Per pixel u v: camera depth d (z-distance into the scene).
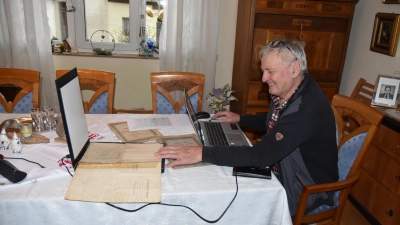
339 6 2.59
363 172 2.21
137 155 1.29
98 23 3.05
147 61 3.06
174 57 2.99
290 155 1.42
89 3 2.98
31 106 2.01
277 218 1.22
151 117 1.83
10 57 2.88
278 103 1.55
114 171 1.17
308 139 1.33
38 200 1.04
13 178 1.10
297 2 2.52
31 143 1.42
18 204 1.04
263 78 1.39
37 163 1.26
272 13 2.51
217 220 1.17
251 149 1.27
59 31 3.03
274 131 1.28
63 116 1.09
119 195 1.06
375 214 2.10
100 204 1.07
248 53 2.59
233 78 3.06
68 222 1.09
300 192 1.42
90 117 1.78
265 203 1.19
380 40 2.48
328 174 1.43
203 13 2.90
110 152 1.30
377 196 2.08
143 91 3.17
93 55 2.97
